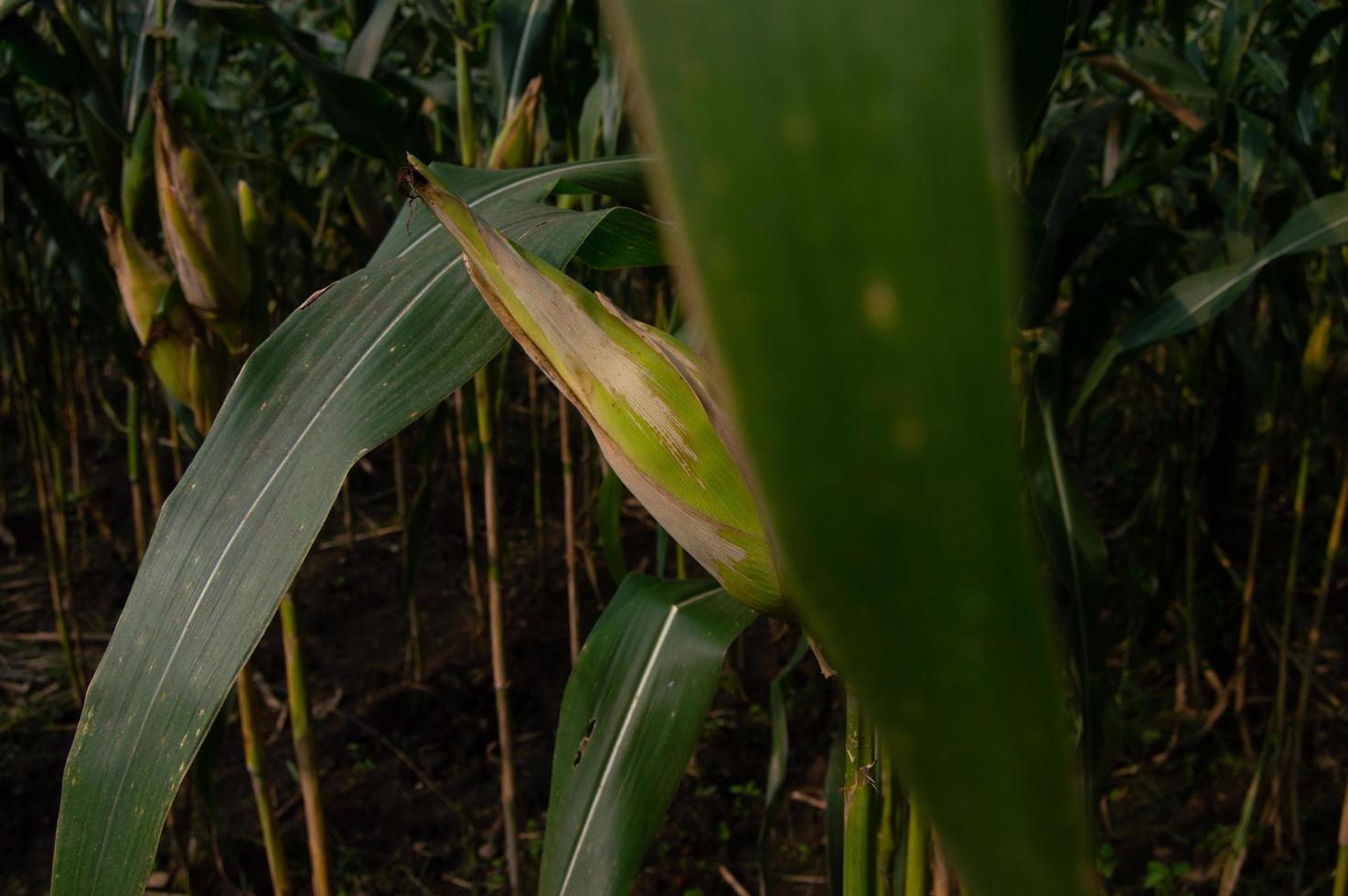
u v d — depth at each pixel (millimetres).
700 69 210
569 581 2369
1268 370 1994
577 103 1788
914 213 205
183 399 1323
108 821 790
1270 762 2021
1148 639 2158
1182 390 2145
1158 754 2262
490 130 2268
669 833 2090
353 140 1479
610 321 767
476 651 2736
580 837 1035
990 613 217
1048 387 1310
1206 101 1602
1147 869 1951
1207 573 2398
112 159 1601
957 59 204
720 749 2318
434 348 847
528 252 775
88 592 3102
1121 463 3508
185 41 2287
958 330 207
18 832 2086
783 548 219
